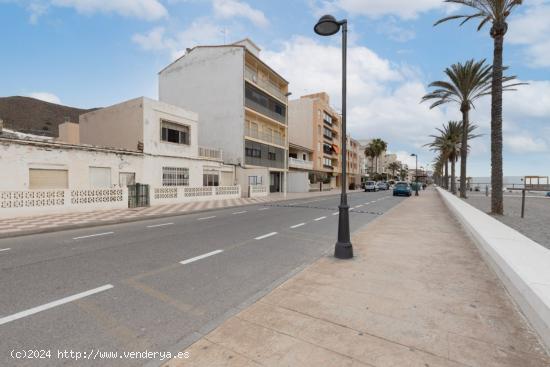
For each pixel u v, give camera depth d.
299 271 5.09
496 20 13.48
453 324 3.11
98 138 20.50
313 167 46.72
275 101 35.16
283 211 15.48
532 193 39.09
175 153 20.70
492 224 7.60
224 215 13.64
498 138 13.46
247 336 2.91
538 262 4.14
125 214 12.59
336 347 2.69
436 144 46.25
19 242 7.54
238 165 28.16
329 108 53.44
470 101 24.33
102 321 3.31
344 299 3.76
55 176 13.97
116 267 5.38
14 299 3.90
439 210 15.22
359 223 11.15
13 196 10.98
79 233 8.87
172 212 13.55
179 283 4.58
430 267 5.12
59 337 2.96
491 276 4.64
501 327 3.05
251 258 6.09
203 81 29.88
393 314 3.34
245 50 28.72
